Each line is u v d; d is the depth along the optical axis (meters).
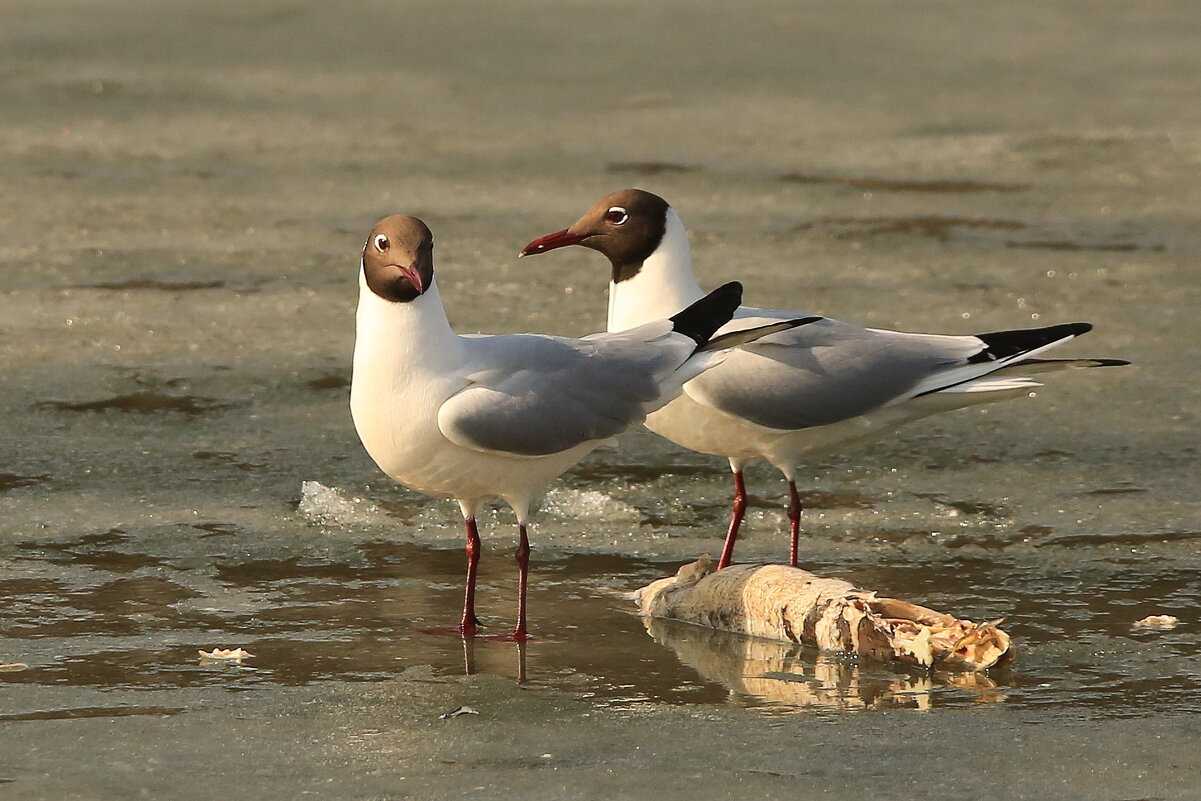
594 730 8.58
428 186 24.42
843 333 11.76
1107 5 40.28
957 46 35.91
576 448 10.34
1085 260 20.77
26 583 10.82
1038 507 12.64
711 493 13.13
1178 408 15.15
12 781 7.84
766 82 32.44
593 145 27.23
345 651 9.80
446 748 8.32
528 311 18.19
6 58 32.78
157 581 10.95
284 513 12.40
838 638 9.84
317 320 17.94
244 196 23.69
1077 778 7.95
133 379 15.68
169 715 8.73
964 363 11.77
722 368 11.24
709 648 9.97
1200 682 9.28
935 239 21.89
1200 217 23.05
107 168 25.11
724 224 22.45
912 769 8.05
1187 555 11.55
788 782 7.90
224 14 37.97
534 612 10.61
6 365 16.02
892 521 12.41
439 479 10.16
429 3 39.62
